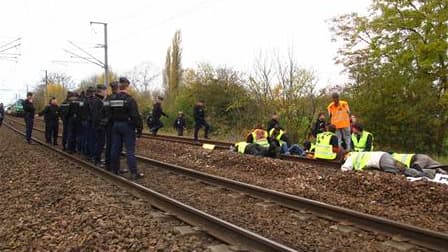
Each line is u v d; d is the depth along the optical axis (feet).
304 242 24.31
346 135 53.83
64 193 34.12
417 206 31.22
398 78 83.82
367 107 85.20
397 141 85.81
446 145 83.82
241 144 59.57
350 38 90.33
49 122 72.69
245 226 27.22
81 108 58.18
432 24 82.69
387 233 25.53
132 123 42.29
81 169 47.57
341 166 45.85
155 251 21.70
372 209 30.68
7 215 28.35
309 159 51.67
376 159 41.81
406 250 23.09
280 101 88.53
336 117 53.72
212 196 35.81
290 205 32.22
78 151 59.93
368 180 36.81
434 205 30.81
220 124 117.70
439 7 82.79
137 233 24.22
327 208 29.48
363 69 87.25
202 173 42.86
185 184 40.73
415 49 83.10
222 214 30.07
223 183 39.58
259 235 23.35
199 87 126.31
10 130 120.06
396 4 85.35
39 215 28.02
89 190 35.65
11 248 22.43
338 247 23.49
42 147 70.23
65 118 62.44
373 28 86.84
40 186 37.01
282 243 24.06
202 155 58.59
